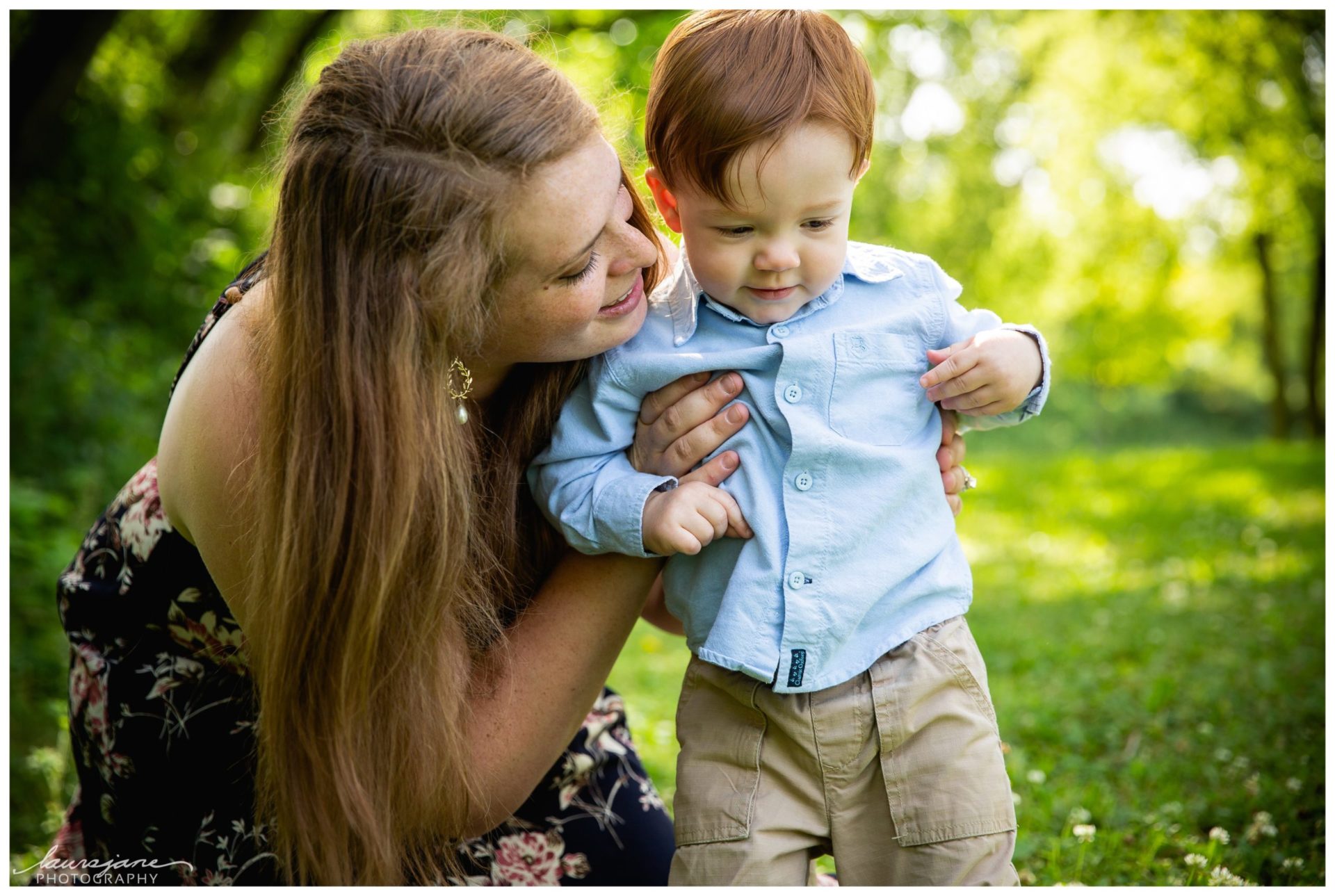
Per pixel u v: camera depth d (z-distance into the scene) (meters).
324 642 1.85
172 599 2.18
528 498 2.26
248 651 2.11
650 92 2.11
